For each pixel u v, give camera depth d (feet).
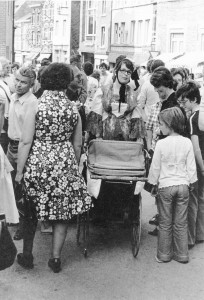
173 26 100.42
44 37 197.47
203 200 20.59
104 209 19.38
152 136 21.44
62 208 16.76
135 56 121.49
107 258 18.78
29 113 16.58
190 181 18.47
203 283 16.96
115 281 16.84
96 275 17.24
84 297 15.60
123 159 18.65
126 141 19.10
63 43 178.09
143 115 20.47
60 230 17.25
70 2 166.71
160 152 18.35
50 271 17.38
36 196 16.75
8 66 25.53
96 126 19.47
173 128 18.42
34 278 16.79
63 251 19.27
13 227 21.45
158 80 20.01
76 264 18.10
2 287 16.06
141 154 18.90
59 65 16.87
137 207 18.79
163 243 18.57
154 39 110.63
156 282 16.90
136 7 120.98
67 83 16.92
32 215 17.13
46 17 195.31
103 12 143.84
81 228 21.39
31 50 220.23
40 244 19.81
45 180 16.62
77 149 17.46
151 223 22.91
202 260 19.01
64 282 16.58
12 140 19.92
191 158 18.44
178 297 15.85
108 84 19.43
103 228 22.08
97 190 18.25
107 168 17.84
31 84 19.48
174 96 20.22
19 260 17.67
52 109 16.51
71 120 16.78
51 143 16.79
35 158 16.67
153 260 18.80
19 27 239.30
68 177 16.81
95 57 148.46
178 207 18.47
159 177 18.58
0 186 16.42
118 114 19.45
